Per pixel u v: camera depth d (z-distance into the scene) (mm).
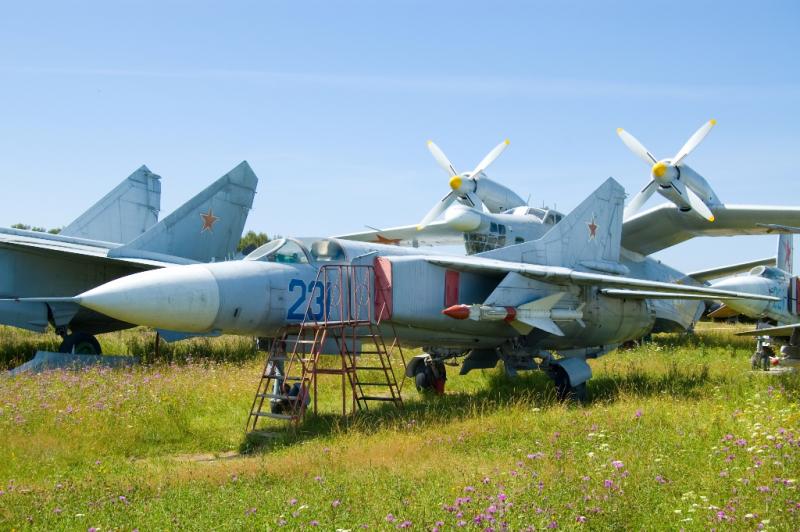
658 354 22531
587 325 15422
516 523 5672
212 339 25266
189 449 10352
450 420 11383
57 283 20344
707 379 15812
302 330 11883
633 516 6047
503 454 8664
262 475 7816
